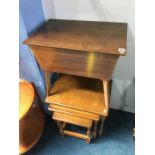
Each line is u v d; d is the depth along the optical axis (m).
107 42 0.79
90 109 1.04
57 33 0.90
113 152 1.29
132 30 1.03
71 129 1.45
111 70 0.81
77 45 0.77
